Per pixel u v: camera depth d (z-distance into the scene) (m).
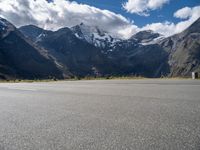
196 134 4.56
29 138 4.87
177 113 6.52
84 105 8.78
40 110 8.16
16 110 8.38
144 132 4.86
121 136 4.67
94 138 4.64
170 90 12.66
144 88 14.57
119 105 8.36
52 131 5.33
